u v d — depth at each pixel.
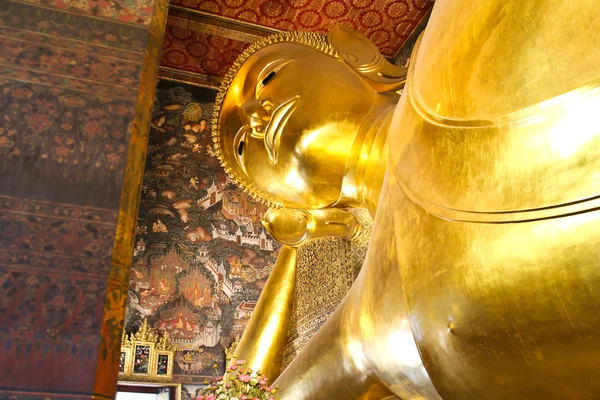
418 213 3.55
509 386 3.10
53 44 2.78
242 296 10.06
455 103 3.30
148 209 10.13
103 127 2.69
